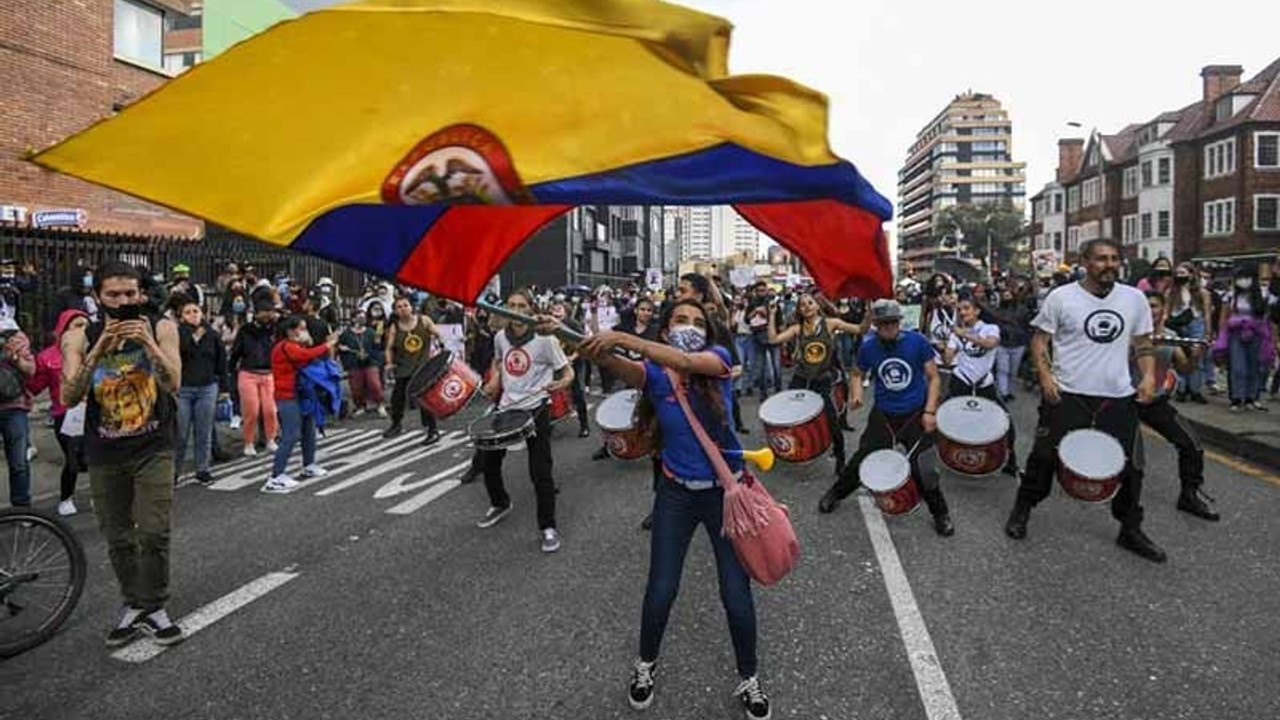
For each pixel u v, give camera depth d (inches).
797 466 319.6
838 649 155.2
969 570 197.6
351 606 180.7
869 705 134.3
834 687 140.5
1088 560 203.3
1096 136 2256.4
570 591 187.3
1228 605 172.9
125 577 165.8
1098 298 209.2
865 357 243.0
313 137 93.0
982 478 293.3
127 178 91.2
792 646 157.0
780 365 506.3
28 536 167.9
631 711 133.3
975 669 146.1
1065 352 213.5
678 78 91.1
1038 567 198.8
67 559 171.5
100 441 162.7
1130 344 212.7
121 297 158.1
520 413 220.4
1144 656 149.9
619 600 181.2
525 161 93.3
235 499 281.4
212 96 91.8
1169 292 448.5
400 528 242.2
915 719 129.7
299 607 180.5
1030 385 540.7
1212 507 250.2
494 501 245.0
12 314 398.3
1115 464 200.4
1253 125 1658.5
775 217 118.6
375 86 92.2
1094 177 2295.8
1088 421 210.8
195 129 91.8
